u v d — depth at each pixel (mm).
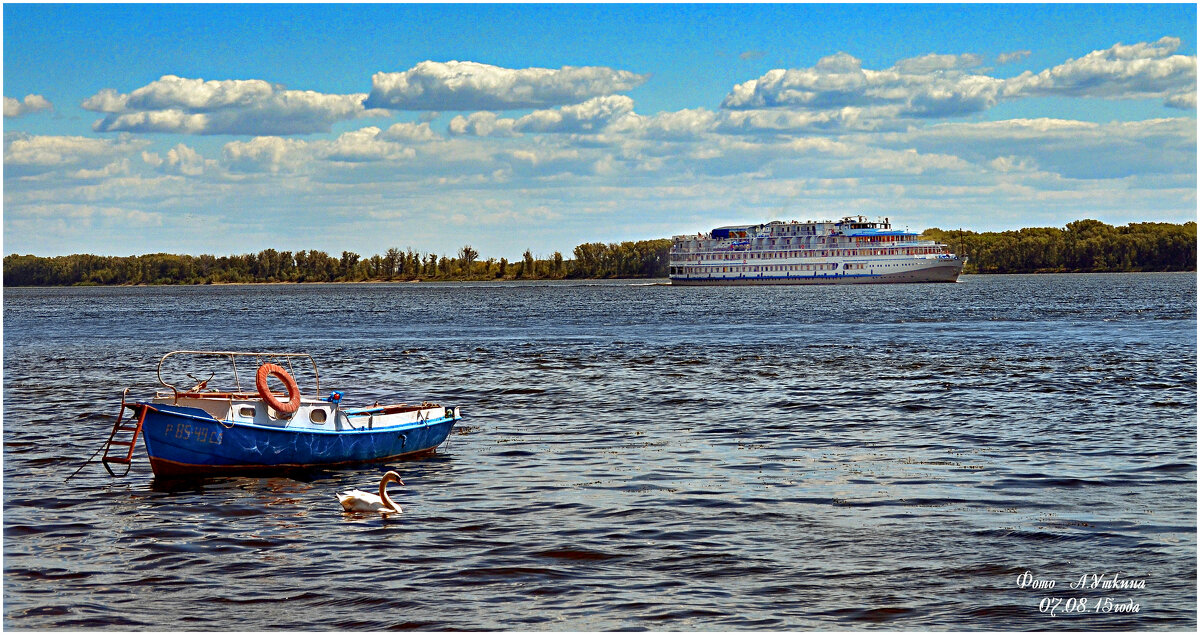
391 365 69062
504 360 70562
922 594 21266
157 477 31875
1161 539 24344
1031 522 25812
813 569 22672
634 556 23594
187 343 93750
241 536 25484
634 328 104625
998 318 113750
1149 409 43500
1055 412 42875
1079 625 19797
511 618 20234
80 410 46625
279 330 112750
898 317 118625
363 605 20891
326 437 33344
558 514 27078
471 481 31172
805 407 45219
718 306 156750
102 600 21219
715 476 31375
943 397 47938
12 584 22125
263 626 19953
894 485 29859
